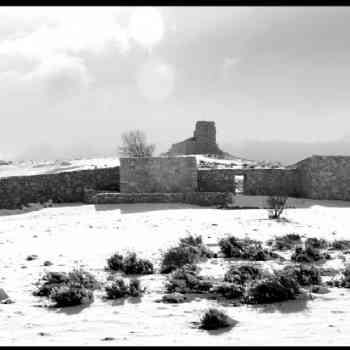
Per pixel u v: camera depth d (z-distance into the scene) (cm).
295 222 3266
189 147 7050
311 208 4075
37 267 1992
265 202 4344
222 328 1232
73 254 2266
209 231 2930
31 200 4725
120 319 1327
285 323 1258
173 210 3912
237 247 2259
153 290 1639
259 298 1473
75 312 1405
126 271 1898
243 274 1736
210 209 4003
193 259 2061
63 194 4788
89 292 1538
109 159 6744
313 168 4678
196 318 1323
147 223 3291
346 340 1109
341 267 1959
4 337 1187
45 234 2919
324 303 1436
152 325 1268
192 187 4769
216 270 1911
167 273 1906
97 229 3072
